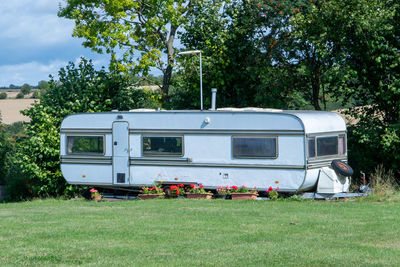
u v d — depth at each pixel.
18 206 17.41
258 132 16.02
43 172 21.89
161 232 10.49
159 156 17.33
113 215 12.99
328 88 20.41
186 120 16.94
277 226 11.09
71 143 18.69
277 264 7.81
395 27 18.55
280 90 21.56
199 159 16.78
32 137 21.50
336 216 12.34
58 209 15.06
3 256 8.62
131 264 7.91
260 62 21.45
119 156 17.91
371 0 18.72
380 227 10.80
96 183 18.34
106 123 18.09
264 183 15.99
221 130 16.47
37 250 9.00
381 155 19.05
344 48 19.64
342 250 8.71
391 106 19.30
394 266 7.66
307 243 9.33
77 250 8.95
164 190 17.47
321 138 16.02
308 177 15.55
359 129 18.92
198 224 11.38
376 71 18.92
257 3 21.12
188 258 8.26
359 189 16.25
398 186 17.44
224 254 8.49
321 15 19.64
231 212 13.11
